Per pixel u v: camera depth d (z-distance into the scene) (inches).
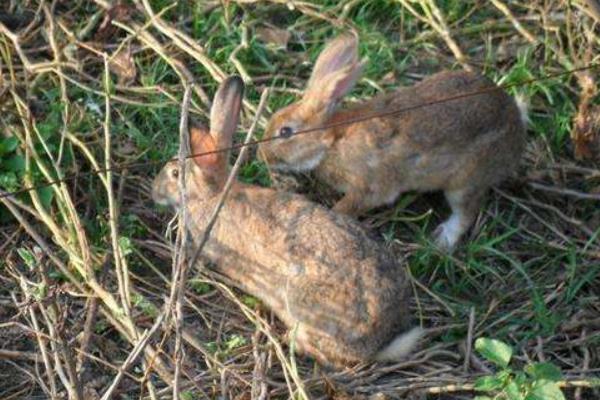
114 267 423.8
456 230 447.8
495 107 450.0
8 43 504.7
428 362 398.9
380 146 445.7
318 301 387.2
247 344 398.9
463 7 534.3
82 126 469.1
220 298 419.5
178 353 354.6
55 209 442.0
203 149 408.2
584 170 469.4
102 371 392.8
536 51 515.2
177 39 498.0
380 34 514.6
